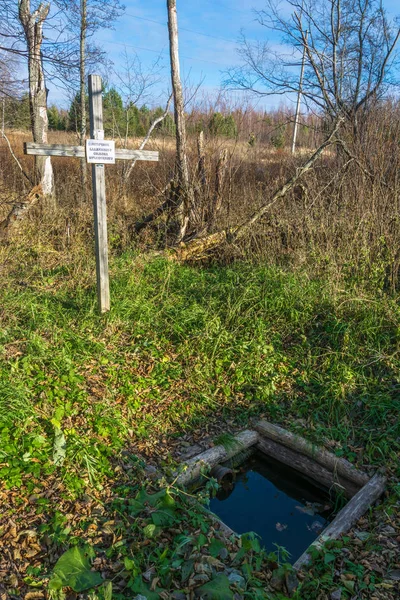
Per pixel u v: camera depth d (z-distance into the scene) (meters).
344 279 6.38
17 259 7.79
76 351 4.98
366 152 8.08
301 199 8.70
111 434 4.01
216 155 9.88
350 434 4.25
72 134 16.62
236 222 8.62
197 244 8.02
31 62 10.46
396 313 5.62
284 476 4.27
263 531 3.60
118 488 3.47
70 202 10.91
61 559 2.74
